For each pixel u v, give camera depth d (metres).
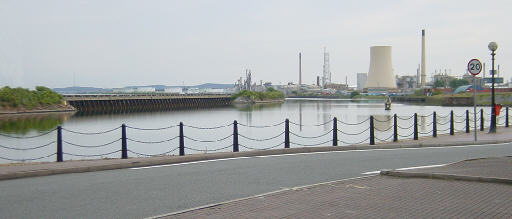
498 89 130.38
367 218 6.38
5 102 79.38
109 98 111.25
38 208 7.37
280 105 133.38
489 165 11.23
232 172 11.34
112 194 8.50
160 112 95.62
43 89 93.50
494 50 25.83
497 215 6.36
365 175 10.82
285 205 7.25
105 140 36.62
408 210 6.78
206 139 36.44
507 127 30.33
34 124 56.25
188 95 143.88
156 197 8.23
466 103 113.56
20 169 10.99
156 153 28.59
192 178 10.38
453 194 7.84
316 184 9.12
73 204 7.66
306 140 35.00
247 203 7.43
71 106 98.56
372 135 19.86
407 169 11.19
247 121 61.31
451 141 20.81
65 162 12.67
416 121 22.67
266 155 15.59
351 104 138.25
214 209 7.01
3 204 7.66
